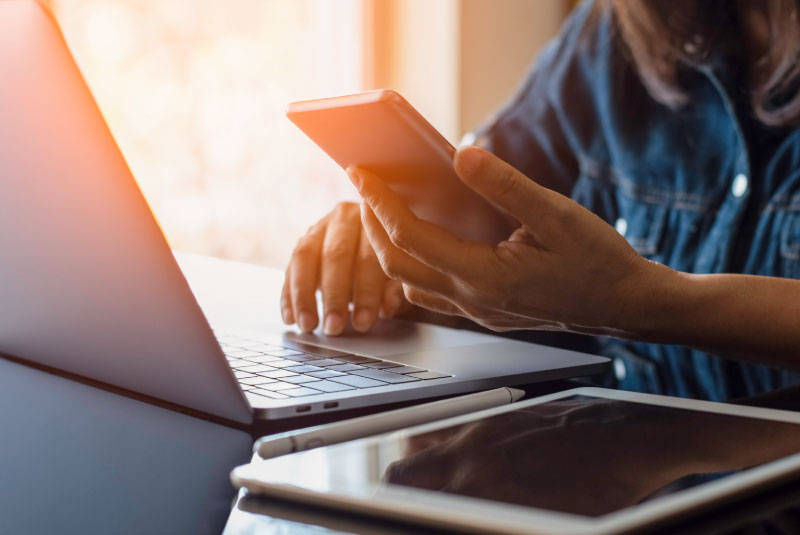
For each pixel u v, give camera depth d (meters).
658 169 1.18
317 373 0.59
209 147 2.37
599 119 1.27
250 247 2.47
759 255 1.04
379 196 0.50
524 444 0.39
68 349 0.58
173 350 0.49
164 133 2.30
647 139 1.20
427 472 0.35
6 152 0.48
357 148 0.51
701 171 1.13
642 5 1.11
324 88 2.54
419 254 0.50
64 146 0.45
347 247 0.78
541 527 0.28
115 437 0.49
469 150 0.44
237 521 0.35
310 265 0.78
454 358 0.65
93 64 2.18
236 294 0.98
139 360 0.53
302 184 2.54
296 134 2.51
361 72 2.59
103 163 0.44
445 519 0.30
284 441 0.41
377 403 0.53
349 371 0.60
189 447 0.48
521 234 0.50
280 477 0.35
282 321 0.82
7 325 0.61
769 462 0.37
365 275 0.77
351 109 0.46
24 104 0.44
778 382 0.91
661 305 0.53
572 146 1.29
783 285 0.57
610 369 0.64
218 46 2.36
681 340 0.57
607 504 0.31
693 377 0.98
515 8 2.74
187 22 2.31
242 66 2.40
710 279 0.56
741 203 1.06
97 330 0.54
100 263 0.48
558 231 0.47
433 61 2.65
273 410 0.49
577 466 0.36
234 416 0.50
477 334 0.77
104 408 0.55
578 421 0.43
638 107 1.21
